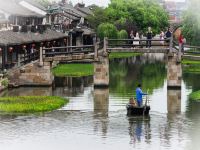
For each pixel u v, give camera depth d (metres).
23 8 124.38
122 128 65.25
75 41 160.25
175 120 69.12
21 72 93.12
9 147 57.78
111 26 163.62
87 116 71.06
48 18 145.00
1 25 103.06
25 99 79.12
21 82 93.25
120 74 114.75
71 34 152.25
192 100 82.62
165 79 106.19
